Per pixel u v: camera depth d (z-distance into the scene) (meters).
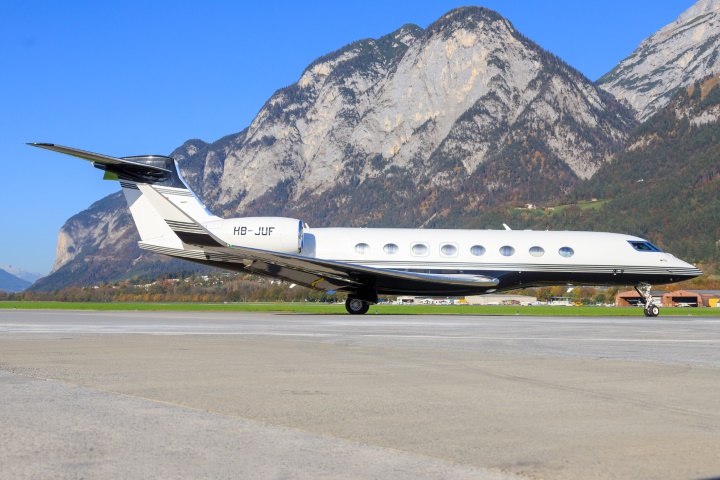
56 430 6.75
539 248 33.41
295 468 5.54
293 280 33.00
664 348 15.02
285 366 11.50
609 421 7.30
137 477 5.29
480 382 9.87
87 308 42.84
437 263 32.91
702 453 6.02
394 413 7.68
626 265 33.78
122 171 32.88
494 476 5.34
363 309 33.50
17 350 13.82
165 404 8.09
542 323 25.31
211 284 122.44
